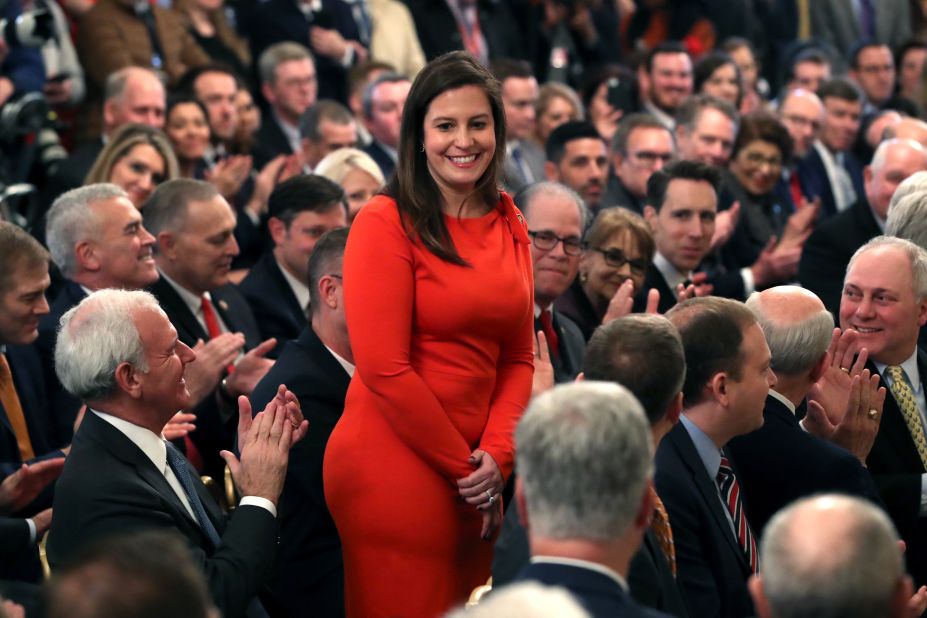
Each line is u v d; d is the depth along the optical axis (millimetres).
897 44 20297
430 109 5617
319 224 9336
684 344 6016
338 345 6969
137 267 8266
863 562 3713
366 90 13430
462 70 5613
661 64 15383
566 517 4148
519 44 17078
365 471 5953
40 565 6625
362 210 5738
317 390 6809
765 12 19359
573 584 4090
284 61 13883
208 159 12906
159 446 5957
